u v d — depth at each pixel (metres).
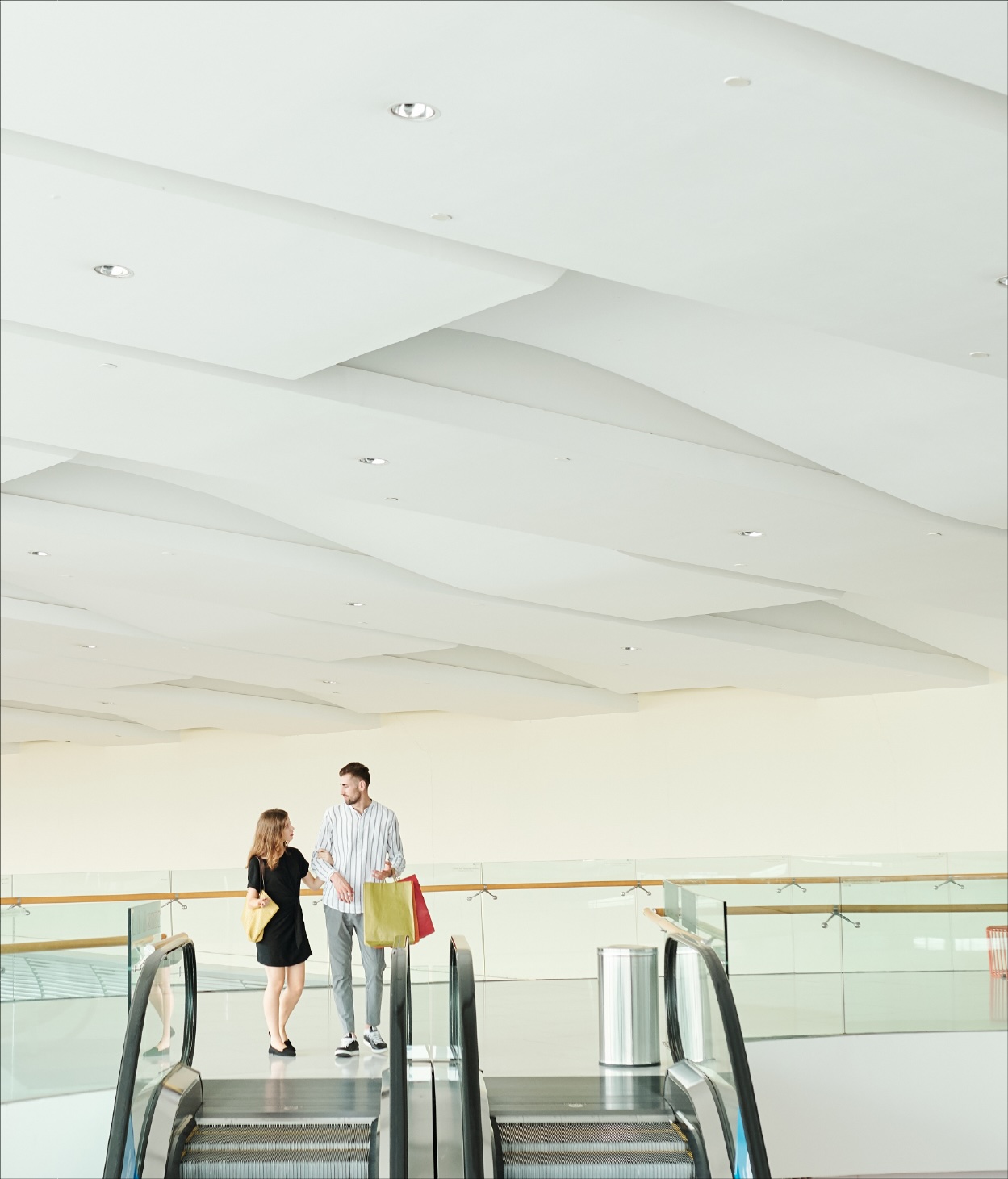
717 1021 7.74
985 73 4.14
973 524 10.21
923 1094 10.36
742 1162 6.86
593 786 21.77
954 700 18.22
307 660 18.16
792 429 8.20
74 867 27.33
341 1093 8.40
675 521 9.95
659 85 4.19
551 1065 9.41
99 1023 8.91
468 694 19.84
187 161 4.70
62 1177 8.70
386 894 9.38
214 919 13.72
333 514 11.10
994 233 5.23
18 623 15.26
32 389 7.29
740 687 19.83
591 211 5.05
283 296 5.97
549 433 8.18
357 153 4.62
